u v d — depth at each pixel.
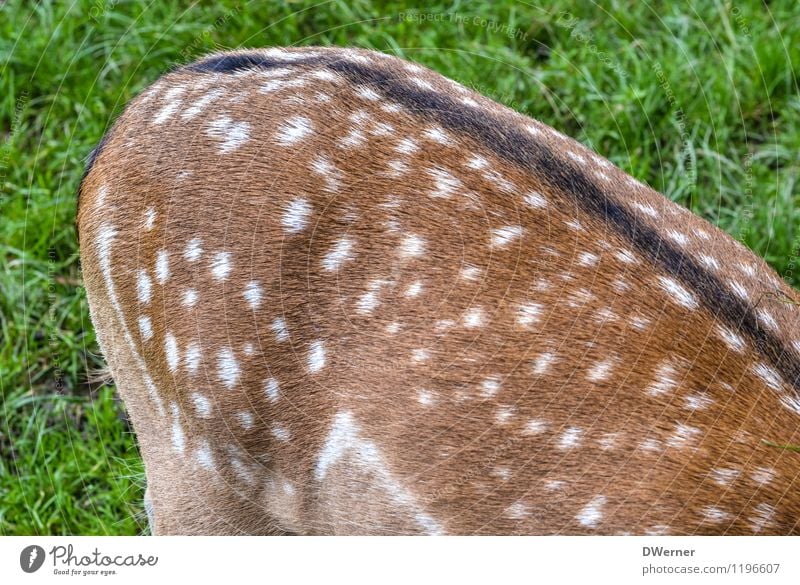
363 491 2.60
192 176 2.72
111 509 3.64
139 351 2.85
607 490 2.39
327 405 2.60
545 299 2.48
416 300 2.52
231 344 2.66
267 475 2.78
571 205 2.61
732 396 2.42
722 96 4.42
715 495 2.36
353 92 2.80
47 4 4.64
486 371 2.46
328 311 2.59
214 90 2.86
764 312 2.59
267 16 4.56
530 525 2.44
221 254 2.66
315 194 2.62
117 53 4.48
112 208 2.83
